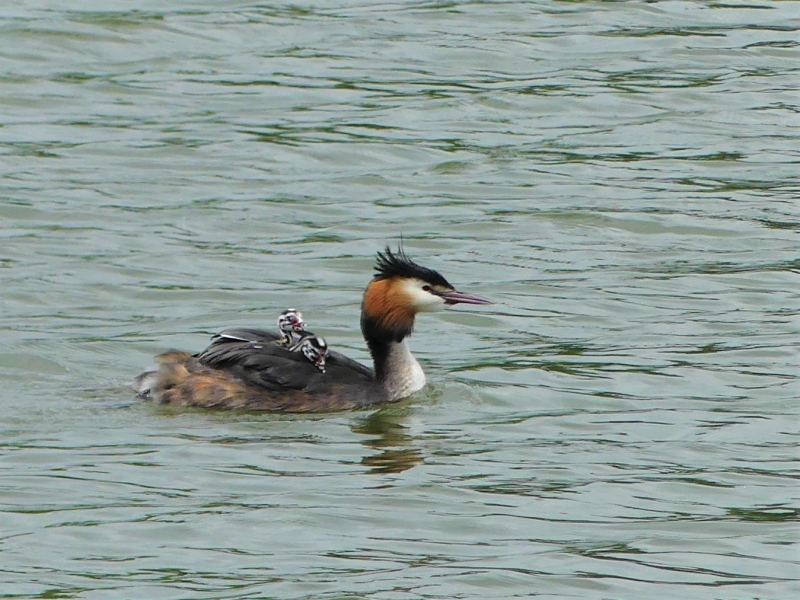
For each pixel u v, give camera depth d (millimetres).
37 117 25016
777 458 14273
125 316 18266
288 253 20469
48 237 20656
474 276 19812
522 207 22156
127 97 25812
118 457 13969
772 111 25672
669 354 17203
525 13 29516
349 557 12086
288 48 27750
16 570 11719
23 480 13352
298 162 23578
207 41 27953
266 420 15133
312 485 13438
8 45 27344
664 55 27828
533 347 17516
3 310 18281
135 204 21953
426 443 14586
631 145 24406
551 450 14438
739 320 18328
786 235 21250
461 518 12844
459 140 24453
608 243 21047
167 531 12430
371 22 28953
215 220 21453
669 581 11805
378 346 15961
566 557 12164
